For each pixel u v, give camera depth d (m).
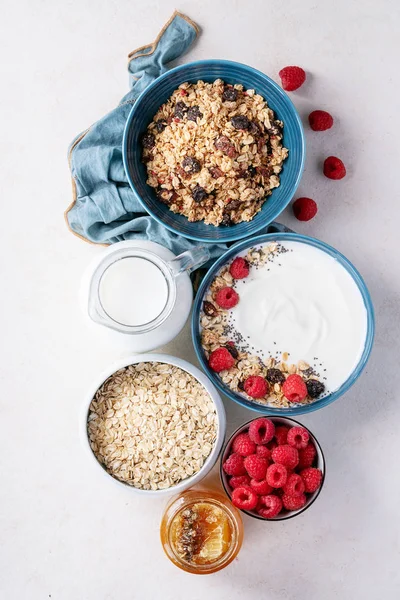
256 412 0.81
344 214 0.81
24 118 0.81
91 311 0.69
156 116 0.76
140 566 0.81
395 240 0.81
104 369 0.81
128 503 0.81
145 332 0.70
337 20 0.80
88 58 0.81
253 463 0.72
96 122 0.77
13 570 0.81
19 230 0.81
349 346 0.75
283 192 0.76
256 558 0.81
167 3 0.80
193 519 0.74
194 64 0.73
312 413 0.81
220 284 0.75
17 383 0.81
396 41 0.81
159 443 0.75
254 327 0.75
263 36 0.80
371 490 0.81
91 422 0.75
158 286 0.72
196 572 0.73
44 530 0.81
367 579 0.81
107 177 0.77
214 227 0.77
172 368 0.76
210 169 0.74
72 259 0.81
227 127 0.73
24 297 0.81
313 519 0.81
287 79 0.78
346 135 0.81
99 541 0.81
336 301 0.75
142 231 0.78
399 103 0.81
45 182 0.81
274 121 0.76
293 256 0.75
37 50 0.81
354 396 0.81
